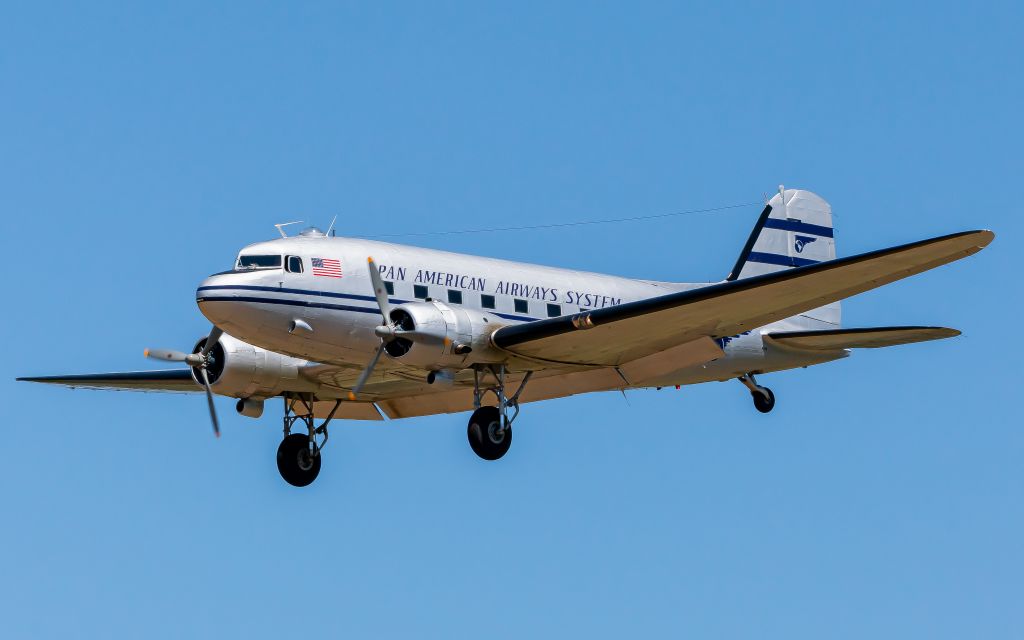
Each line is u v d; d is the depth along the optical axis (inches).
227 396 2464.3
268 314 2191.2
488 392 2549.2
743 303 2133.4
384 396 2600.9
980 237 1872.5
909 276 2031.3
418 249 2357.3
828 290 2090.3
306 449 2541.8
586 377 2472.9
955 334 2444.6
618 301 2608.3
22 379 2674.7
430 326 2161.7
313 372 2423.7
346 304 2237.9
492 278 2395.4
